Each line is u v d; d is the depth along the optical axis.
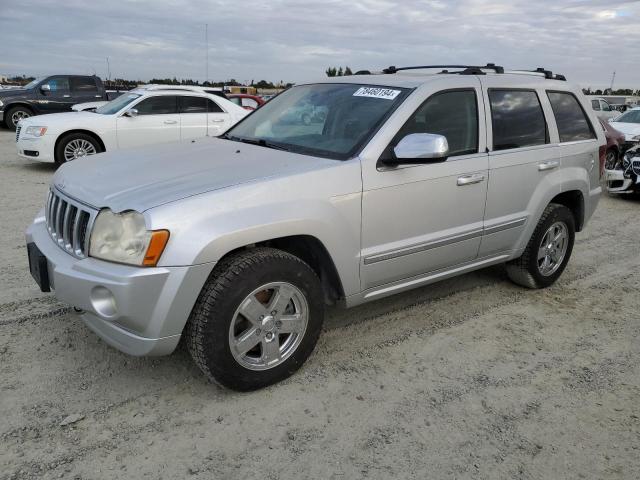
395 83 3.96
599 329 4.29
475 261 4.30
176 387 3.24
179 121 11.04
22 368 3.34
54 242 3.27
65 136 10.22
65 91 17.92
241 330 3.15
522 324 4.32
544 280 4.95
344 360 3.64
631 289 5.19
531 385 3.44
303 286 3.22
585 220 5.26
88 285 2.78
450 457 2.76
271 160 3.43
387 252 3.59
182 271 2.75
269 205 3.02
